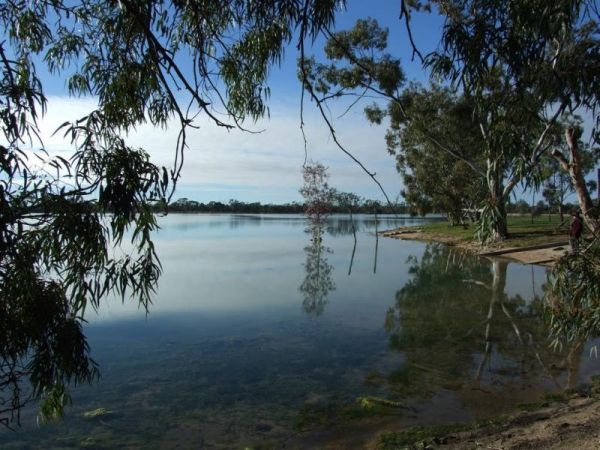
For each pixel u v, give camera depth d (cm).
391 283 1927
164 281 1967
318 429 642
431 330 1167
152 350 1009
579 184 510
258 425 658
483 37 321
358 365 908
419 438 596
